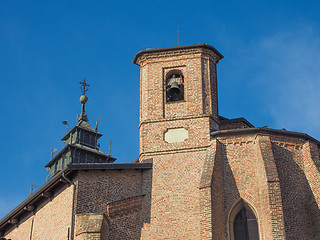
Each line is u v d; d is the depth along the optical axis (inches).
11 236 1408.7
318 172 1149.1
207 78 1309.1
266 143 1164.5
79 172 1142.3
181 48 1323.8
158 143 1244.5
